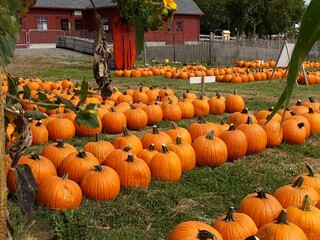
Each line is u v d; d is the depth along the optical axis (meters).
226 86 15.77
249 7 43.97
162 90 10.91
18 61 26.34
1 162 0.88
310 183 4.07
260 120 7.27
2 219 0.88
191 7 44.47
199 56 29.42
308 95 13.25
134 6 1.15
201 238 2.87
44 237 3.83
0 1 1.08
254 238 2.62
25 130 1.45
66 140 7.32
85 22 41.47
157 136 5.94
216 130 6.62
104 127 7.99
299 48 0.62
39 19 39.06
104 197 4.45
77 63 27.45
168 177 5.03
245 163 6.05
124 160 4.88
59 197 4.18
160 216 4.23
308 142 7.16
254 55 29.98
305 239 2.96
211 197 4.73
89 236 3.78
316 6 0.60
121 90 14.18
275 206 3.59
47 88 12.32
